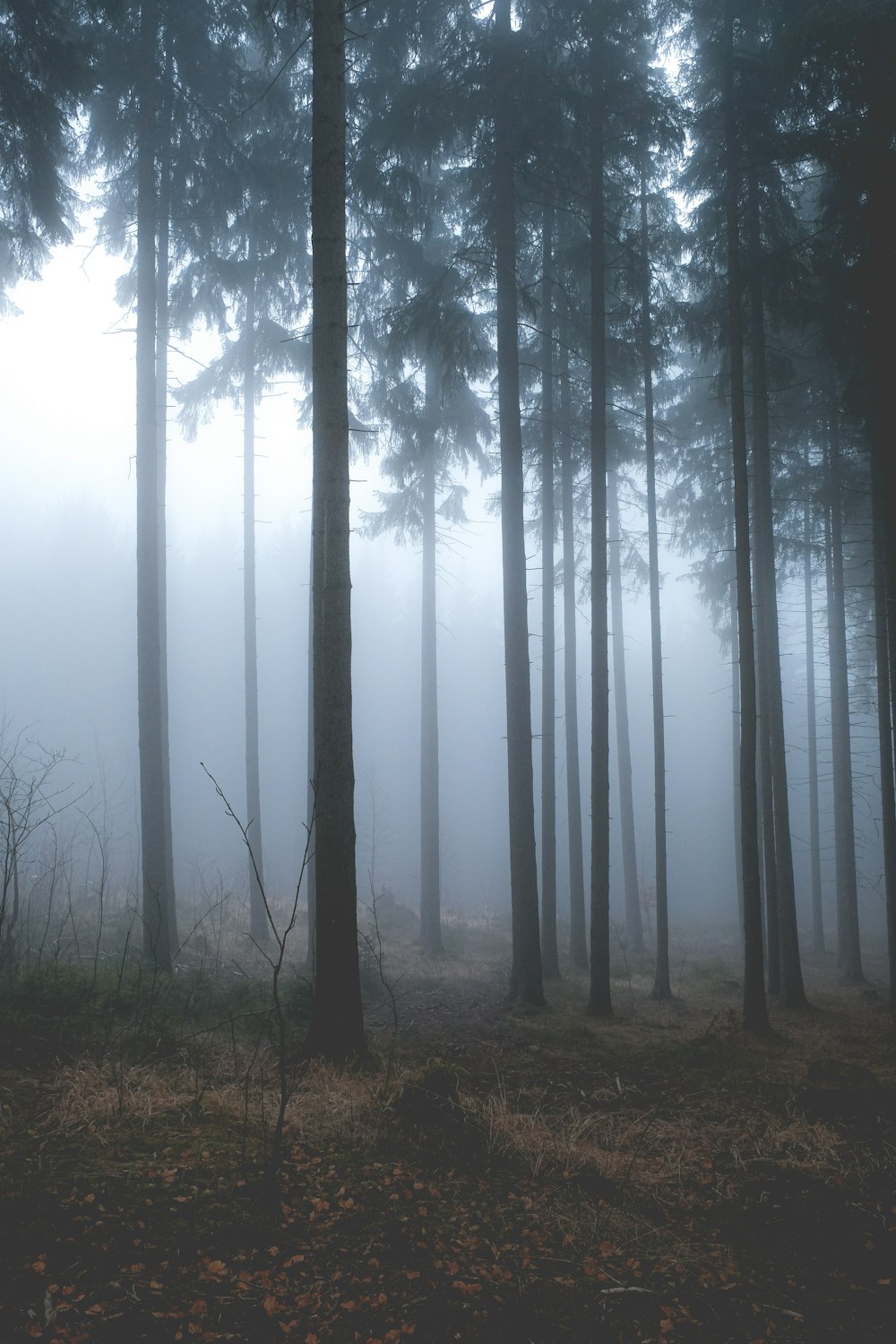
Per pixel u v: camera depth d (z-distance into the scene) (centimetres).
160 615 1655
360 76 1438
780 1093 745
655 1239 429
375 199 1320
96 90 1310
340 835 761
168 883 1290
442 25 1343
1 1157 427
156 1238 370
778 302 1393
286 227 1623
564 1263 391
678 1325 350
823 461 1886
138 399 1303
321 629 800
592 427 1334
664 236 1619
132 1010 790
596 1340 332
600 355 1340
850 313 1270
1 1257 339
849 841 1969
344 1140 511
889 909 1365
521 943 1290
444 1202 439
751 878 1215
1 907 764
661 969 1473
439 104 1257
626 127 1320
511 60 1266
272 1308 330
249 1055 720
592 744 1288
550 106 1253
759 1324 355
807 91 1196
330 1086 619
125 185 1498
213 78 1404
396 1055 858
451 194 1741
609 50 1292
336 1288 350
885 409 1143
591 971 1249
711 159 1395
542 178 1341
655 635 1573
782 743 1488
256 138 1611
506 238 1354
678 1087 787
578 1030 1078
